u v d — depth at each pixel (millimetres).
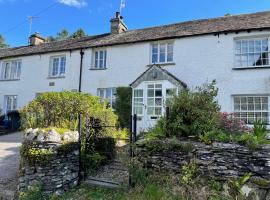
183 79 15031
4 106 21109
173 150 6695
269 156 5723
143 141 7113
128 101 15891
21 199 6480
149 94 14992
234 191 5750
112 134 9219
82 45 18719
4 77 21734
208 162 6250
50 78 19281
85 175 7750
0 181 7738
